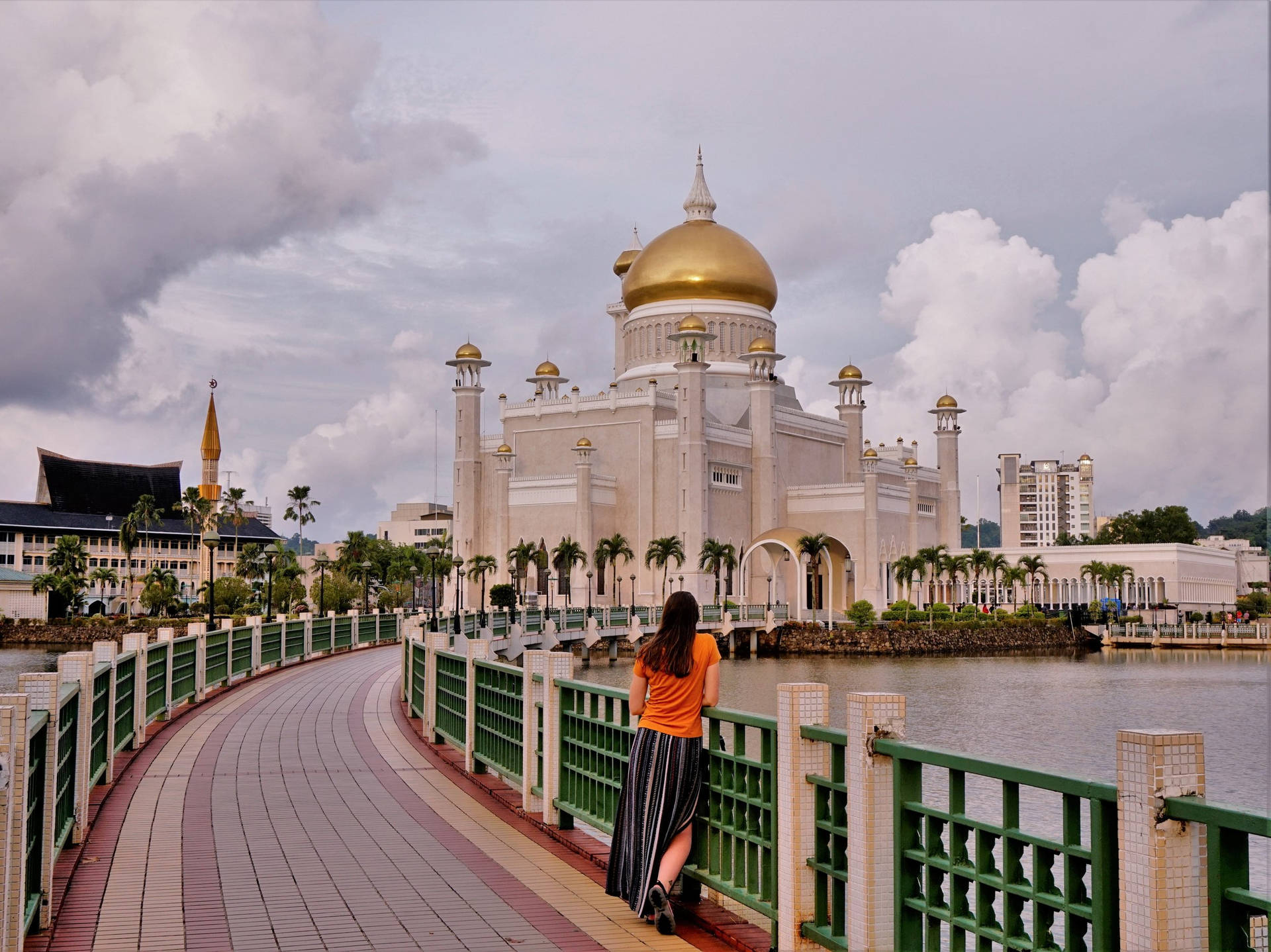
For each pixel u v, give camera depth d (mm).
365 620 58906
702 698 9852
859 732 7867
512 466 112062
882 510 119312
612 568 109625
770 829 9008
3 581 118750
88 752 13172
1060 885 22125
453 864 11969
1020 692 67250
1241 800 33844
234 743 21500
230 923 9867
